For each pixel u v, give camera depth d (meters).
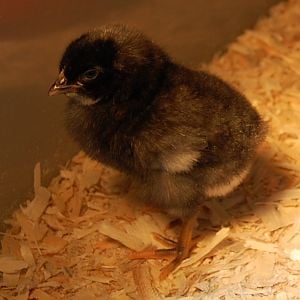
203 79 0.33
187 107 0.31
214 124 0.32
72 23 0.38
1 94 0.35
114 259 0.36
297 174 0.39
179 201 0.33
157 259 0.35
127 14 0.41
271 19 0.51
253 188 0.38
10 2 0.33
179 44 0.45
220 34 0.48
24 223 0.37
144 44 0.31
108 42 0.31
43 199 0.38
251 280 0.34
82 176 0.40
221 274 0.34
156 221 0.37
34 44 0.36
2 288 0.34
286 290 0.34
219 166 0.32
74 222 0.37
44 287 0.34
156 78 0.31
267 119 0.42
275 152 0.40
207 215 0.37
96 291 0.34
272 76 0.46
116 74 0.31
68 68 0.31
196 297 0.33
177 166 0.32
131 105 0.31
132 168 0.33
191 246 0.36
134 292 0.34
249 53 0.48
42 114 0.38
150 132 0.31
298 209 0.37
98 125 0.32
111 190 0.39
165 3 0.42
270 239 0.36
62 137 0.40
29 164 0.38
